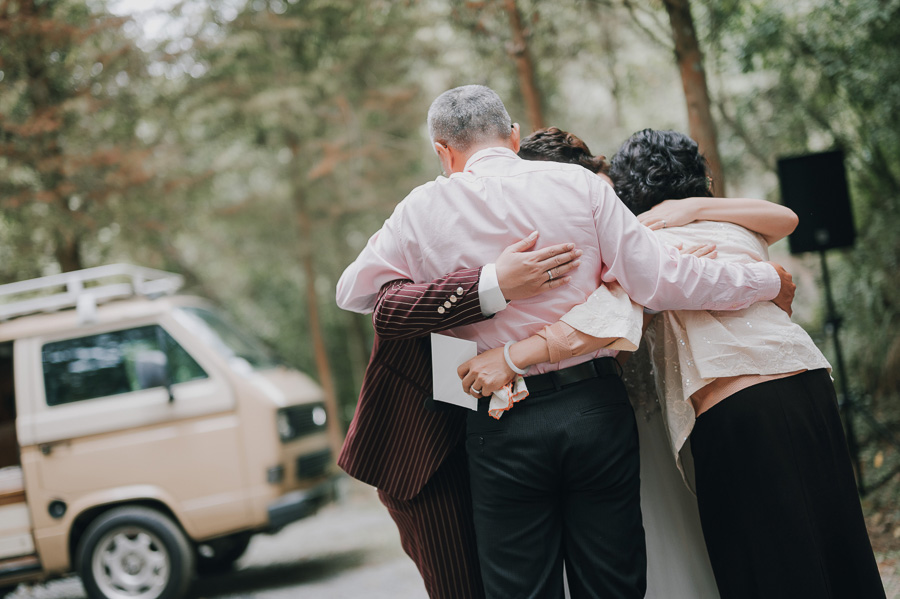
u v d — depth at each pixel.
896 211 5.95
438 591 2.17
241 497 5.03
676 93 7.28
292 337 15.05
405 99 9.62
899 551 3.57
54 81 8.76
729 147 6.64
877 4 5.23
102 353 5.25
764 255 2.20
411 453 2.11
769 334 1.98
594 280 1.88
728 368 1.96
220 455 5.07
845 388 4.68
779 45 5.70
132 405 5.09
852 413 5.63
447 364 1.89
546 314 1.87
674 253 1.90
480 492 1.90
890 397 5.73
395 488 2.12
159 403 5.09
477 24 6.23
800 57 5.79
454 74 8.22
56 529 4.93
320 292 14.27
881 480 4.53
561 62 6.79
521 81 6.08
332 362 15.36
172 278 5.93
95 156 8.53
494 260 1.86
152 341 5.29
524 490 1.84
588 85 7.51
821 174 4.66
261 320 14.88
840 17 5.48
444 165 2.08
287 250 11.69
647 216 2.17
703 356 1.98
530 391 1.85
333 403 11.70
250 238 11.92
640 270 1.85
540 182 1.87
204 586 5.73
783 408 1.93
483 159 1.95
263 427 5.13
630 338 1.83
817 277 6.65
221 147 11.09
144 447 5.03
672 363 2.08
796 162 4.69
